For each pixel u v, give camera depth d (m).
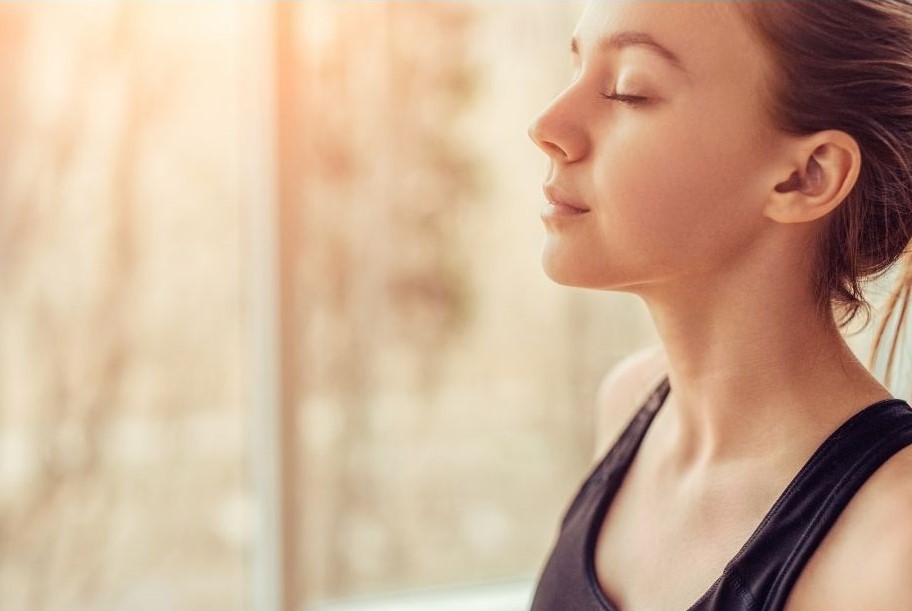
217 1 1.39
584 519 0.62
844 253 0.51
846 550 0.45
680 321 0.53
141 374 1.42
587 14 0.52
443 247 1.54
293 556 1.45
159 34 1.38
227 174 1.42
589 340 1.61
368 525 1.54
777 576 0.47
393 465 1.54
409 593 1.56
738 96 0.48
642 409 0.65
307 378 1.49
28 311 1.36
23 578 1.39
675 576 0.53
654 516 0.57
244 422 1.47
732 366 0.52
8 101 1.32
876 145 0.49
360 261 1.50
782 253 0.50
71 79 1.35
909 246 0.54
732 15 0.47
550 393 1.61
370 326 1.51
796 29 0.47
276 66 1.39
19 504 1.38
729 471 0.53
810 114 0.47
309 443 1.50
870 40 0.48
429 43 1.50
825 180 0.48
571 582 0.59
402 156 1.50
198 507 1.46
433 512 1.57
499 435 1.59
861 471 0.47
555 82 1.56
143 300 1.41
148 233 1.40
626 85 0.49
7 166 1.33
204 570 1.47
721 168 0.48
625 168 0.49
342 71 1.46
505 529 1.60
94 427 1.41
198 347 1.44
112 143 1.37
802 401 0.51
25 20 1.32
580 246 0.51
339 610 1.53
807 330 0.51
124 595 1.44
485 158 1.54
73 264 1.38
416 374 1.54
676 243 0.49
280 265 1.41
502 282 1.57
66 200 1.36
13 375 1.36
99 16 1.35
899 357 0.66
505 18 1.53
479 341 1.57
